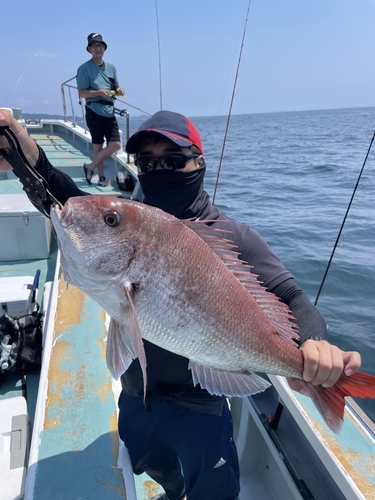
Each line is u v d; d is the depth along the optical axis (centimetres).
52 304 287
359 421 171
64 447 181
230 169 1566
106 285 138
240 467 237
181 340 144
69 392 210
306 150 2180
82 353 238
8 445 201
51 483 166
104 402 206
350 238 691
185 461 171
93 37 597
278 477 220
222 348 147
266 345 149
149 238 138
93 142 653
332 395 145
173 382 167
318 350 140
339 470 149
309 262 593
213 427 168
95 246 136
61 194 180
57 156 830
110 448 182
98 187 645
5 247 428
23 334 283
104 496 162
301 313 159
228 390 150
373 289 509
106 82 623
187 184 163
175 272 139
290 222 797
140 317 141
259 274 166
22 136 165
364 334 414
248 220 824
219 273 145
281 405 210
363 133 3369
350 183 1177
